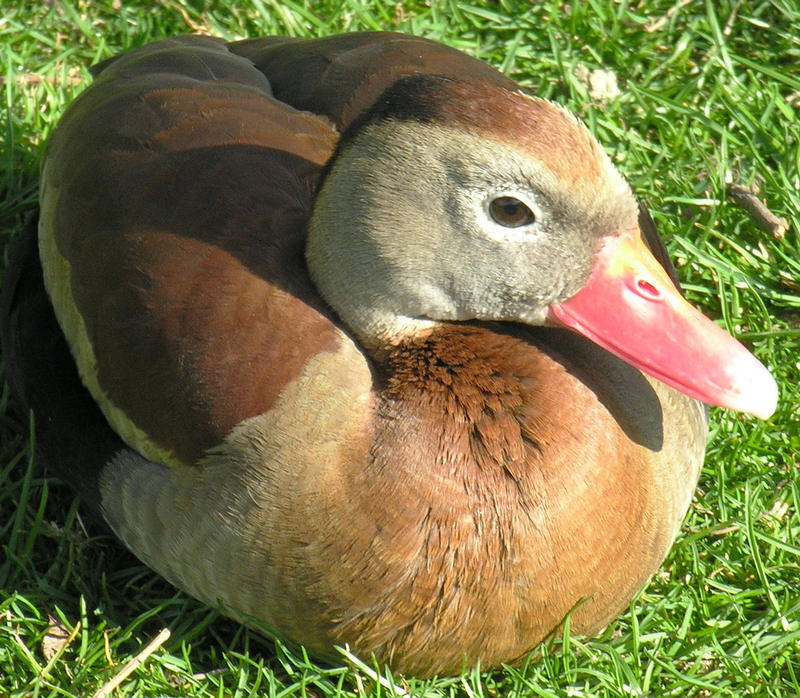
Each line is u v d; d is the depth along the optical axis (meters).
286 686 5.88
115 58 7.76
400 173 5.39
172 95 6.29
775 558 6.41
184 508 5.54
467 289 5.52
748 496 6.39
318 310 5.57
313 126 6.28
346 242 5.51
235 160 5.92
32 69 8.71
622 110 8.52
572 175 5.27
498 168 5.27
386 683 5.70
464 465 5.23
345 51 6.78
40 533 6.51
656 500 5.67
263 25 8.80
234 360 5.43
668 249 7.74
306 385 5.35
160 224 5.77
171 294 5.60
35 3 8.98
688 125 8.33
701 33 8.77
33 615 6.23
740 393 5.42
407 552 5.25
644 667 5.98
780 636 5.98
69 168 6.34
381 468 5.23
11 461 6.76
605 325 5.50
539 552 5.30
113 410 5.82
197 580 5.68
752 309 7.61
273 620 5.64
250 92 6.38
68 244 6.17
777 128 8.25
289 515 5.30
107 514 6.01
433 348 5.47
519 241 5.39
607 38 8.80
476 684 5.65
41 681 5.76
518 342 5.51
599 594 5.58
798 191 7.97
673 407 5.91
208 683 5.91
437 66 6.61
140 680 5.85
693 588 6.29
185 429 5.49
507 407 5.32
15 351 6.65
